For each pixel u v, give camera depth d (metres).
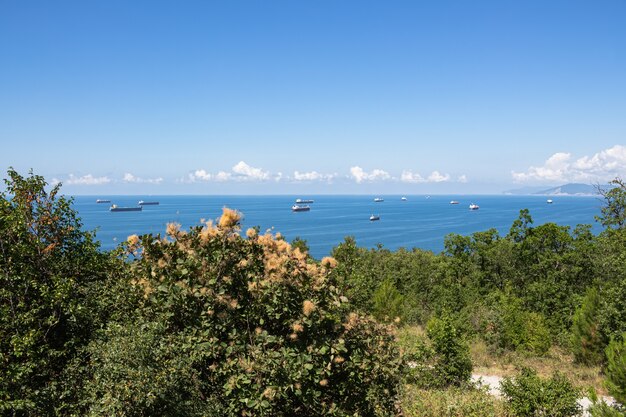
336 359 5.93
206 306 5.89
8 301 7.23
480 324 21.17
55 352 6.82
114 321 6.80
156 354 5.31
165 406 5.07
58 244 8.31
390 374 6.43
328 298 6.32
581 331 18.08
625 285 16.72
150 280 6.27
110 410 5.00
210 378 5.80
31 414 6.15
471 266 30.52
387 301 22.36
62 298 7.11
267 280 6.07
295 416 6.18
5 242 7.33
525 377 12.27
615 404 10.03
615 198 29.73
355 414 6.09
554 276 26.52
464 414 11.35
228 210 6.38
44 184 8.35
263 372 5.47
